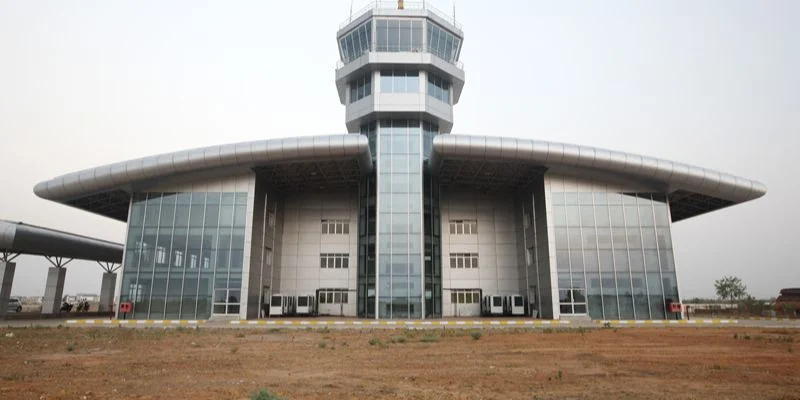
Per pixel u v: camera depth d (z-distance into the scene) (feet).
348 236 144.87
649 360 49.78
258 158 114.73
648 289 116.98
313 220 146.30
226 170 119.44
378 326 99.09
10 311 190.49
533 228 129.70
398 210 127.44
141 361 48.26
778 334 80.18
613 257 118.52
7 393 32.96
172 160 114.11
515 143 113.70
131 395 32.60
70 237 154.40
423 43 138.62
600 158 115.03
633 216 121.08
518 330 87.81
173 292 114.32
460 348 60.23
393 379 39.09
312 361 48.93
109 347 60.59
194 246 116.67
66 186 119.24
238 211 118.52
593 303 115.55
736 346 62.23
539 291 124.26
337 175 133.28
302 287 141.90
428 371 42.98
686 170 116.37
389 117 134.92
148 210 119.03
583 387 36.06
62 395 32.42
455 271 143.74
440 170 128.88
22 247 134.62
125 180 116.67
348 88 143.43
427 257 128.06
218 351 56.90
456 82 145.69
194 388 34.96
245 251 116.16
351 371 42.91
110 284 193.98
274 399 27.91
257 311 120.78
